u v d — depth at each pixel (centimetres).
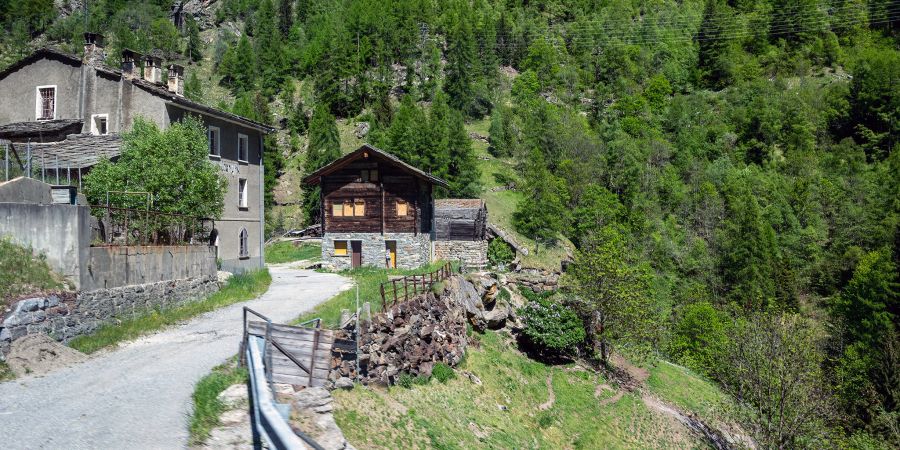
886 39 16188
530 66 14738
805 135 11319
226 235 3384
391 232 4206
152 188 2502
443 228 4988
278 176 9088
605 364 3531
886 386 3850
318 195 7350
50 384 1316
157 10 17900
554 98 13375
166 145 2597
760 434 2894
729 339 3547
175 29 17050
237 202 3522
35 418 1105
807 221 8400
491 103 11994
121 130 3069
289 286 3075
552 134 9356
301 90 13350
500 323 3167
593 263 3594
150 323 1903
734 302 5800
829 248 7694
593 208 7194
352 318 1728
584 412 2777
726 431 3262
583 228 6988
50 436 1017
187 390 1277
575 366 3300
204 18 17788
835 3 17438
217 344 1688
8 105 3316
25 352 1429
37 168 2511
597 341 3638
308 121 10919
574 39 16150
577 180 8188
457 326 2583
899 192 7956
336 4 18350
